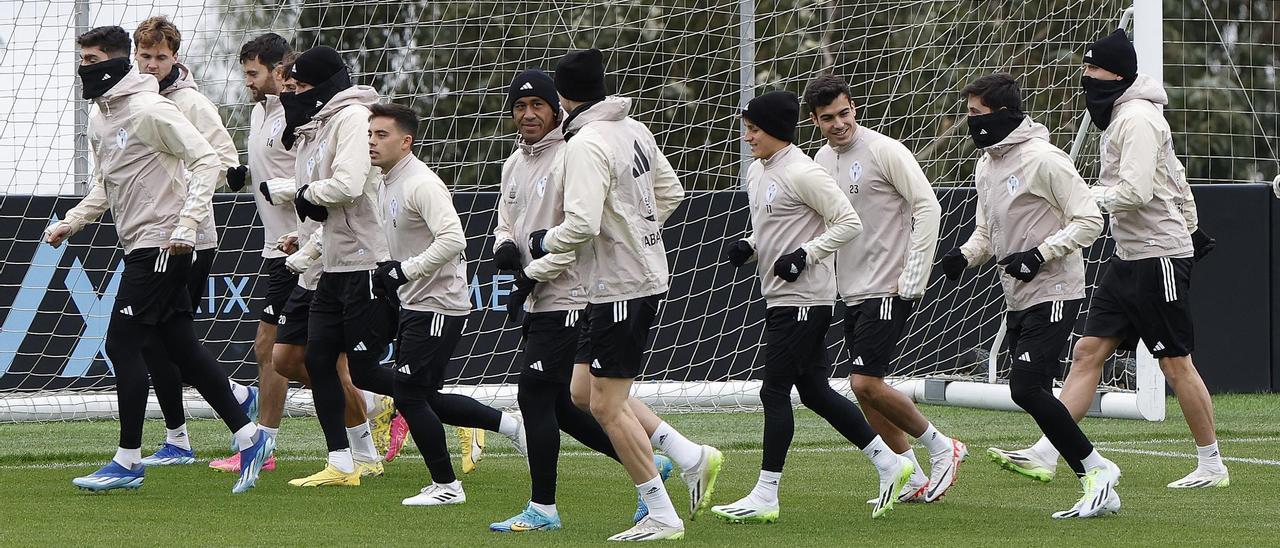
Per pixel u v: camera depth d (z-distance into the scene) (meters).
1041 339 21.00
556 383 19.30
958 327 41.28
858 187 21.47
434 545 18.23
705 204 40.56
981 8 40.97
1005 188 21.61
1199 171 50.59
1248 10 50.72
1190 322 23.81
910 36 42.44
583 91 18.69
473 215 39.53
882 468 20.66
